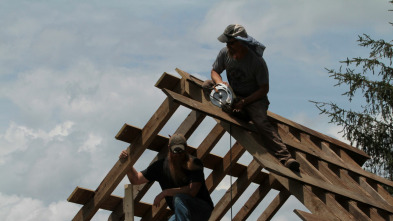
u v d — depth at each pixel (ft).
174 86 23.56
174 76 23.29
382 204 26.22
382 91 39.27
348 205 23.45
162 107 22.74
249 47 22.36
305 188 21.49
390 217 26.30
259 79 22.56
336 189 23.13
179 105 22.36
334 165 26.43
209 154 26.37
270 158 22.11
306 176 22.29
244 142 22.40
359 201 24.00
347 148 29.91
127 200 21.84
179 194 20.38
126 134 22.93
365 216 23.09
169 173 20.98
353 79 39.68
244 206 29.58
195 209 20.36
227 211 28.40
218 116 22.12
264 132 22.63
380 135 39.70
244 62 22.40
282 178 22.12
